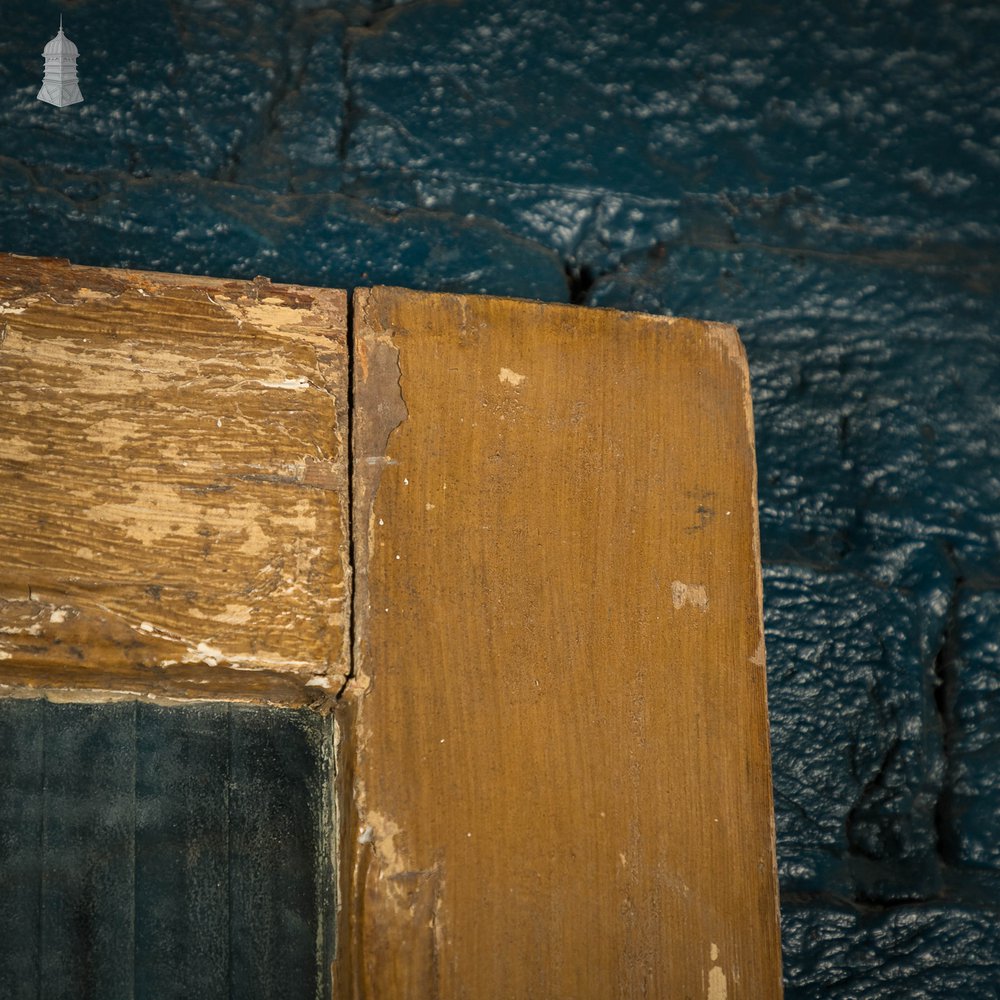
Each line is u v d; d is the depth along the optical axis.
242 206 1.66
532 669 1.42
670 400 1.53
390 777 1.36
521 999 1.34
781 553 1.68
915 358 1.79
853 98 1.88
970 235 1.85
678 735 1.44
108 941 1.34
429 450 1.44
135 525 1.35
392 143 1.73
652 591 1.47
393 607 1.39
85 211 1.60
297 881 1.39
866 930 1.57
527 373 1.49
